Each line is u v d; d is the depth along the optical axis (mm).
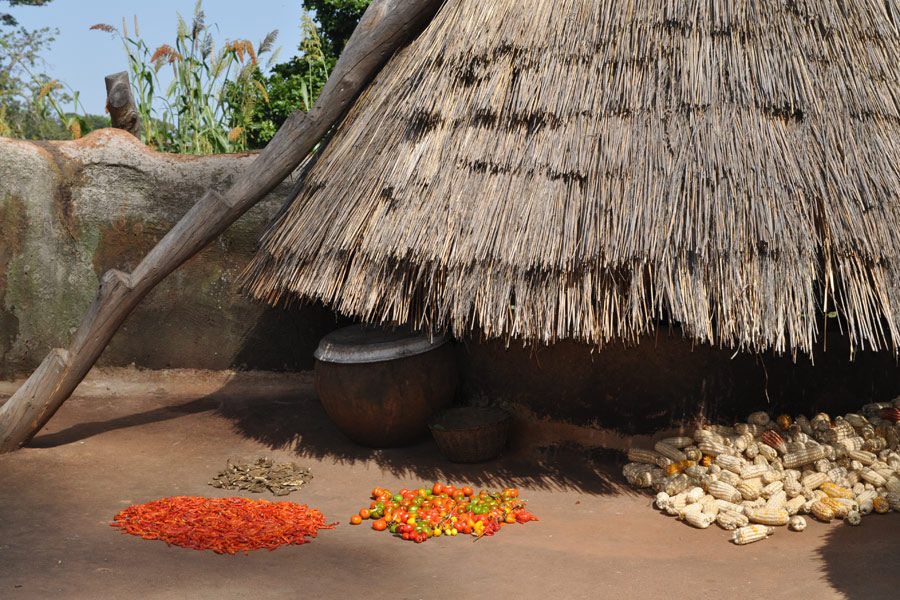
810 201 4523
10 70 11969
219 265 7520
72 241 7422
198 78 8586
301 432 6484
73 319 7461
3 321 7391
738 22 4953
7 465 5410
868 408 5691
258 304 7535
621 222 4594
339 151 5723
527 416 6016
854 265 4477
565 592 3740
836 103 4762
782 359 5602
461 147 5160
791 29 4914
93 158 7383
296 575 3863
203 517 4543
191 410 7008
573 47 5148
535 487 5426
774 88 4770
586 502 5145
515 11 5387
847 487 4938
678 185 4598
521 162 4984
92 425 6512
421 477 5613
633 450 5539
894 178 4637
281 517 4625
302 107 12922
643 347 5617
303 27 8875
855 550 4176
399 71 5730
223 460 5902
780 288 4371
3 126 9031
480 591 3746
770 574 3924
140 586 3629
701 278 4430
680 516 4777
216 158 7418
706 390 5582
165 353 7605
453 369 6129
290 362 7613
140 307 7555
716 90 4797
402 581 3855
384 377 5793
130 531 4336
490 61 5324
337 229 5344
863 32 5016
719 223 4457
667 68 4941
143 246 7453
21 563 3830
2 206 7316
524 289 4715
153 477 5441
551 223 4738
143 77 8617
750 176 4551
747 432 5305
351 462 5891
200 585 3678
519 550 4312
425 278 5082
